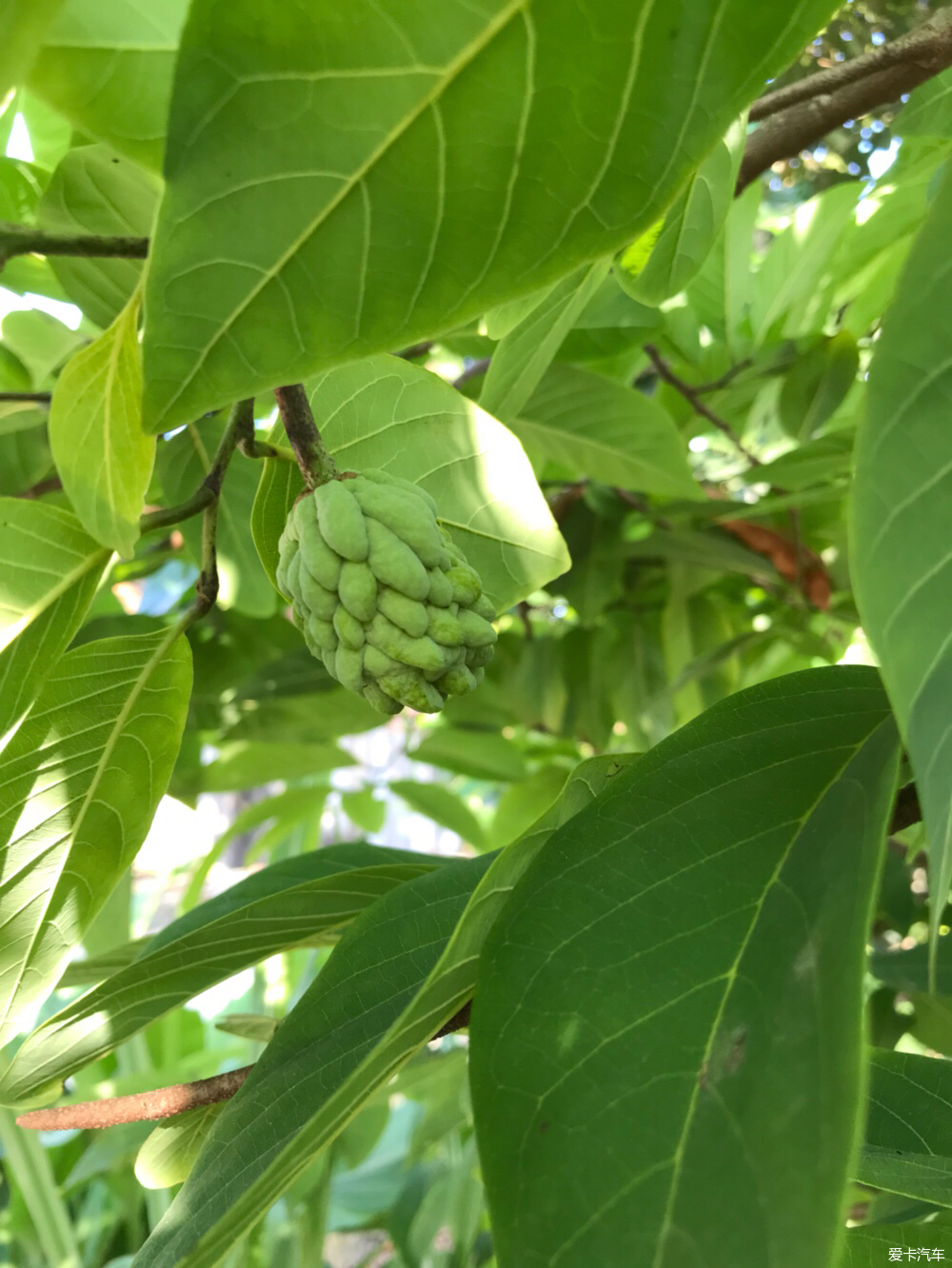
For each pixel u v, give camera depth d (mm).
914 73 339
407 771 1162
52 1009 892
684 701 655
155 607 746
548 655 629
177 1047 801
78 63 194
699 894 192
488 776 673
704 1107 170
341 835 771
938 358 154
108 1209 794
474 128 164
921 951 388
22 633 250
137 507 218
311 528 244
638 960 186
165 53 196
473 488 285
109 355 199
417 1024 193
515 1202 168
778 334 526
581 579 541
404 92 160
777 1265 156
